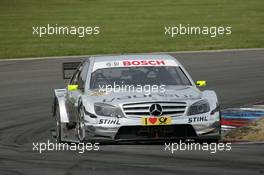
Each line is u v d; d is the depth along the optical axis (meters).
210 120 29.92
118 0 126.00
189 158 26.20
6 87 57.16
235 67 63.62
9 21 105.56
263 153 26.92
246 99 47.47
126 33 92.19
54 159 27.08
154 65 33.44
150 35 90.12
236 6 115.62
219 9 112.62
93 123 30.00
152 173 23.31
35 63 70.56
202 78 58.31
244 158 25.81
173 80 32.53
